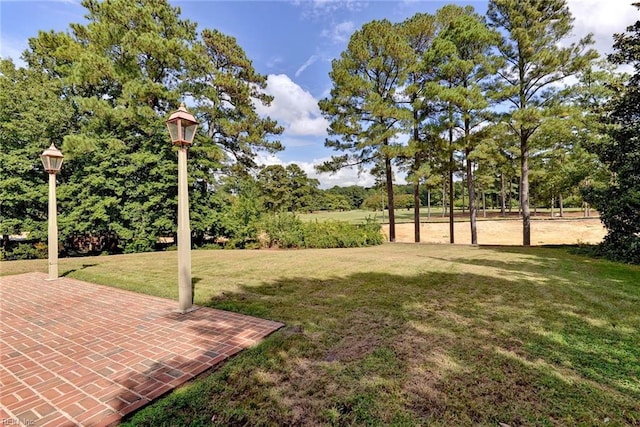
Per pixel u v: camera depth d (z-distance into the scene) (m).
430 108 14.27
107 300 4.83
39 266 8.21
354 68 14.36
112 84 13.42
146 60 13.23
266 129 17.30
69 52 12.50
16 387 2.38
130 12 12.67
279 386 2.39
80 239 13.39
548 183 19.38
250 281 5.95
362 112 14.80
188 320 3.86
